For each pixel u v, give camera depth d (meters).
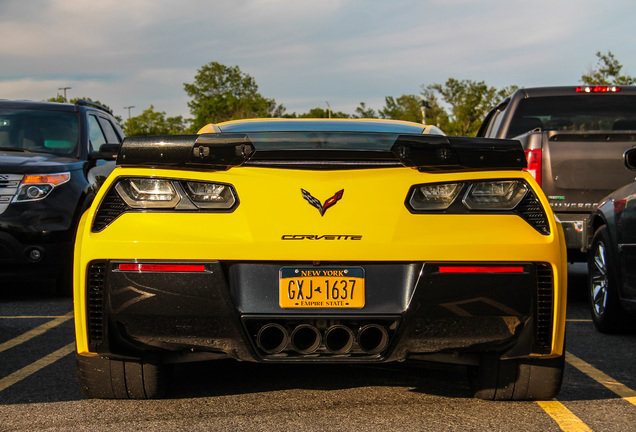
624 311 5.41
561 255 3.27
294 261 3.16
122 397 3.59
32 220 6.93
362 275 3.16
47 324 5.88
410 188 3.21
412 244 3.15
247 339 3.17
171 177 3.21
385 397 3.72
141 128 104.62
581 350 4.97
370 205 3.19
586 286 8.09
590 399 3.74
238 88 108.56
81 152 7.80
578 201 6.50
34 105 8.21
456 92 55.81
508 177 3.27
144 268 3.15
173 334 3.20
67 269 7.18
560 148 6.52
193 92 108.00
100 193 3.26
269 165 3.23
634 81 38.03
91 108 8.59
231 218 3.17
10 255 6.89
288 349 3.21
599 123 7.93
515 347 3.27
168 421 3.33
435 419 3.37
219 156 3.21
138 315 3.18
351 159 3.24
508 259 3.19
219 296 3.13
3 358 4.69
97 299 3.25
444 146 3.22
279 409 3.51
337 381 4.02
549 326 3.26
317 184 3.20
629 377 4.21
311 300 3.14
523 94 8.02
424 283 3.14
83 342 3.30
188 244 3.14
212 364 4.36
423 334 3.18
